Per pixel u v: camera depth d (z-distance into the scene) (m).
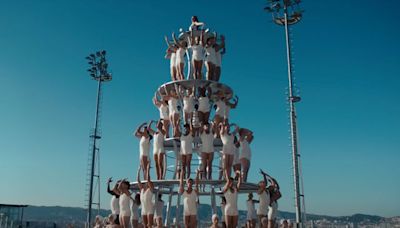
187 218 19.12
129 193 21.62
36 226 53.56
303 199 39.94
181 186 19.69
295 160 40.47
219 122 23.00
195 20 24.31
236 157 22.92
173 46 24.39
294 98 41.75
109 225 21.88
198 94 23.39
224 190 19.55
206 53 24.02
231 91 24.27
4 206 53.62
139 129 22.23
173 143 22.08
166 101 24.11
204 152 20.92
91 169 52.72
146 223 20.27
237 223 19.31
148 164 21.45
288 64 42.62
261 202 20.77
